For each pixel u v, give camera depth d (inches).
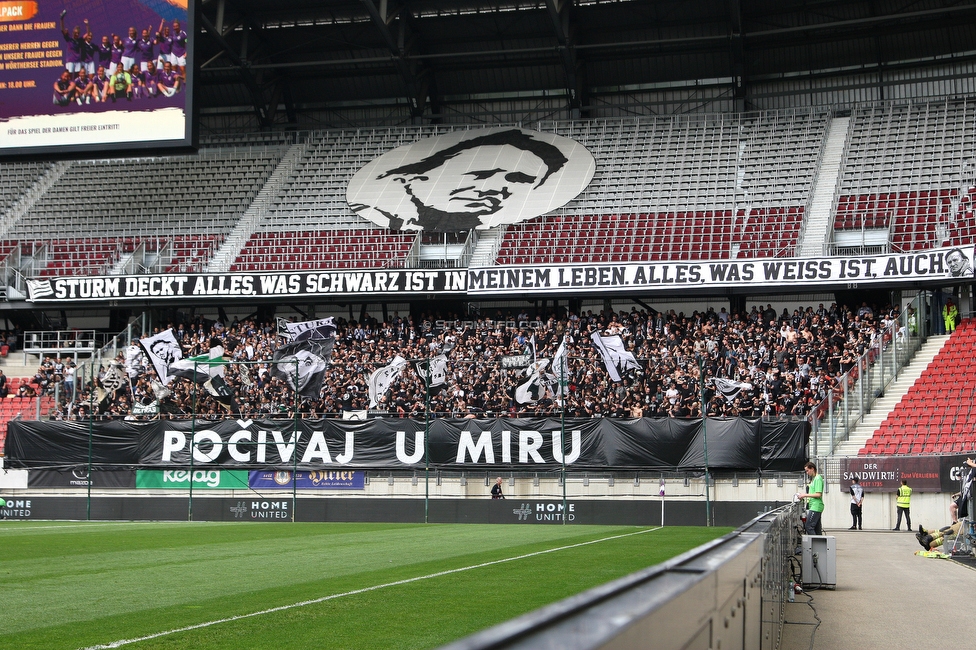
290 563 577.9
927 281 1306.6
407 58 1731.1
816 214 1544.0
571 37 1732.3
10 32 1540.4
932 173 1545.3
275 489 1155.9
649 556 627.8
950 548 753.0
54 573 518.0
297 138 1959.9
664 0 1675.7
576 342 1400.1
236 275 1547.7
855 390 1194.0
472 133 1887.3
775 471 1035.3
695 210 1612.9
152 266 1680.6
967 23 1681.8
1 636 310.0
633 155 1756.9
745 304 1611.7
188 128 1498.5
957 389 1189.7
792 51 1790.1
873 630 384.5
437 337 1472.7
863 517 1083.3
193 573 518.0
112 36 1523.1
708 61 1820.9
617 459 1078.4
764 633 234.2
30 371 1611.7
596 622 70.2
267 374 1366.9
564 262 1565.0
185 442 1170.6
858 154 1632.6
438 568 545.6
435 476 1135.0
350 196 1766.7
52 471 1194.6
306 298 1553.9
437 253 1642.5
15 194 1897.1
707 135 1768.0
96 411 1363.2
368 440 1140.5
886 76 1776.6
